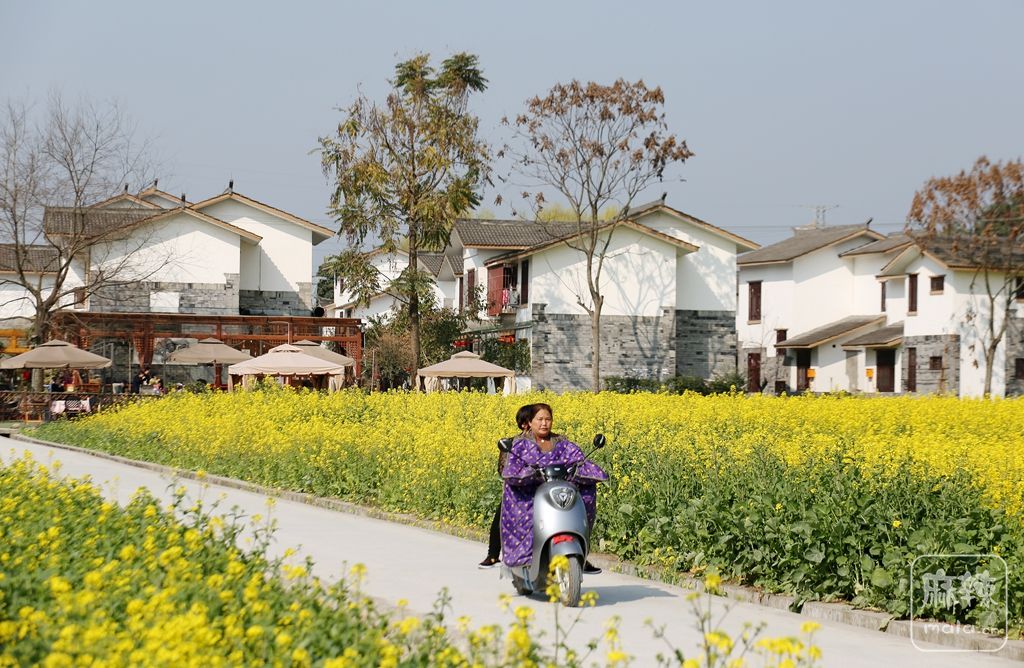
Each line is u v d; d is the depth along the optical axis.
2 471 14.64
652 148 45.69
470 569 11.91
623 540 13.02
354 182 46.44
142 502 11.13
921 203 45.72
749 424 23.16
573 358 48.78
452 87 46.94
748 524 11.30
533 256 48.66
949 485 11.05
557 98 45.59
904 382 49.66
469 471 16.25
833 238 57.66
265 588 7.57
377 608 9.45
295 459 20.33
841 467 11.72
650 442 15.77
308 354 36.19
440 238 48.00
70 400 37.59
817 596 10.55
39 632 6.14
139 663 5.39
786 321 58.00
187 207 50.78
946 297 47.41
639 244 49.19
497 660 6.36
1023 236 45.31
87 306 50.44
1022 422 23.41
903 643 9.07
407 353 52.47
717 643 5.73
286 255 54.19
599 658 7.94
